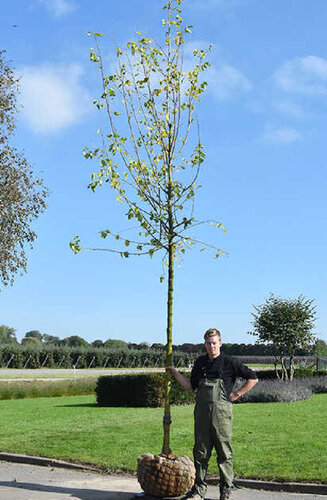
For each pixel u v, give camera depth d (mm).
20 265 27562
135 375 17281
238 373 6707
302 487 7398
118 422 12727
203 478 6699
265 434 10773
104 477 8352
